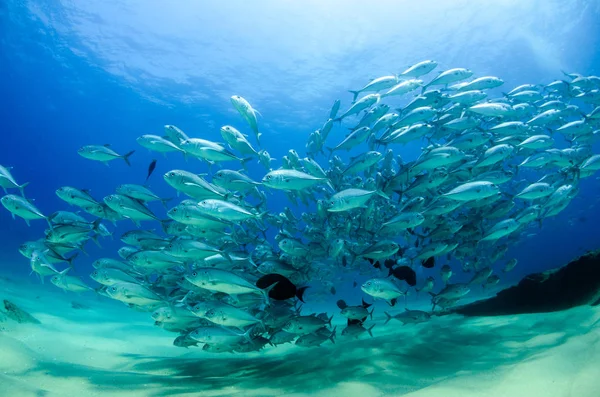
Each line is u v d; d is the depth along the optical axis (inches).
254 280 222.1
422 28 1010.7
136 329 399.5
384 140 301.9
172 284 262.8
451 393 139.3
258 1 973.8
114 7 989.8
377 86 331.6
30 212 235.3
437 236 269.9
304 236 307.4
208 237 234.7
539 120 324.5
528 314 286.2
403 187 278.1
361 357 219.9
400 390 161.3
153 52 1132.5
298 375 199.6
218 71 1197.7
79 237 253.4
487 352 210.5
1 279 546.0
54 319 360.5
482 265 344.5
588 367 142.5
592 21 1041.5
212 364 254.1
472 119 287.6
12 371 177.5
